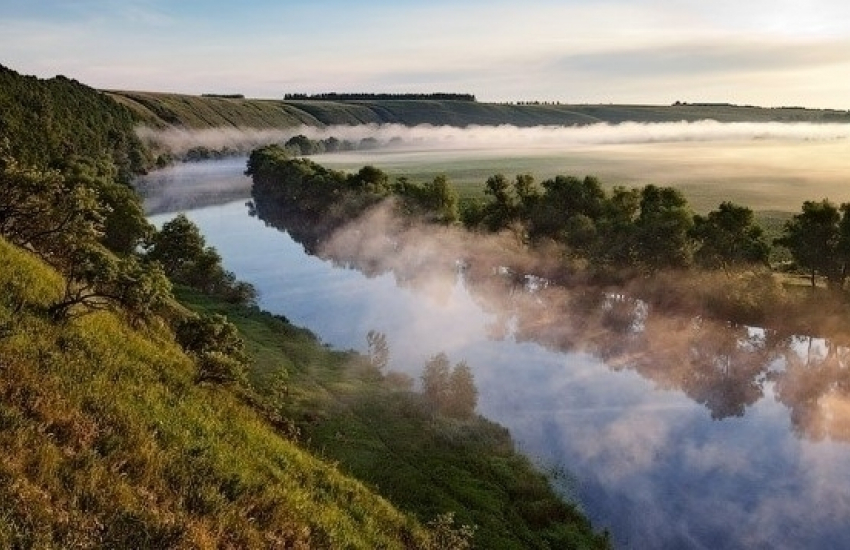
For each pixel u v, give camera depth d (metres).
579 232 100.56
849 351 70.62
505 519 35.41
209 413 23.95
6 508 12.41
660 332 78.25
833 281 79.88
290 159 188.88
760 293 79.94
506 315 85.44
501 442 45.66
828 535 37.66
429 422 46.34
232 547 16.08
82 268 25.80
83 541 12.77
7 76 169.62
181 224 81.69
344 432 42.19
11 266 25.16
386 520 25.28
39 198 30.61
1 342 18.59
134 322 30.64
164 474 17.39
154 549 14.05
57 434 16.19
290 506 20.14
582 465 44.81
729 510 40.06
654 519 38.72
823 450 48.44
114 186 82.56
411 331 76.25
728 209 86.06
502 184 117.56
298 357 58.25
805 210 79.25
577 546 34.38
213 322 36.22
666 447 48.34
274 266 111.56
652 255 89.38
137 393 21.20
